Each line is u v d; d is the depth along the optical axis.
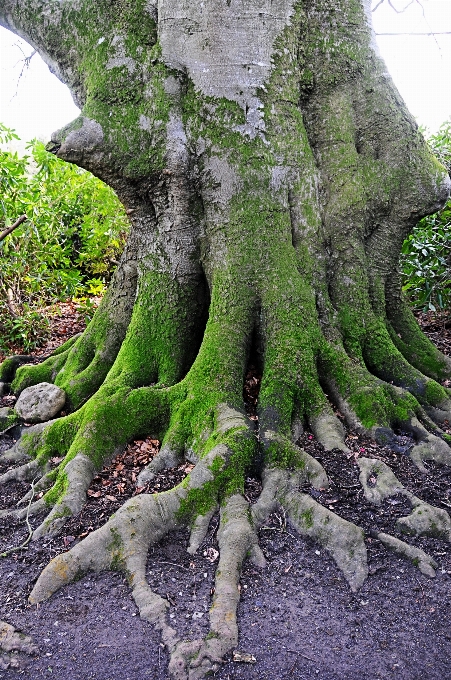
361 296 4.50
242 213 4.19
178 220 4.38
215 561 3.03
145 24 4.29
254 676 2.41
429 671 2.45
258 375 4.27
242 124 4.15
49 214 7.46
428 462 3.75
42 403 4.64
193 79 4.15
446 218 6.27
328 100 4.56
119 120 4.20
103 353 4.99
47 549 3.20
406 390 4.29
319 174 4.49
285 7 4.23
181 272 4.48
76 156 4.20
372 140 4.56
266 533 3.21
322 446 3.79
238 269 4.20
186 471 3.71
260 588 2.88
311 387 4.01
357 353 4.41
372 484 3.46
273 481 3.41
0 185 6.91
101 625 2.69
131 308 4.96
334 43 4.52
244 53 4.12
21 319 6.91
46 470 4.03
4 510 3.61
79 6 4.49
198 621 2.67
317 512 3.19
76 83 4.75
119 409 4.03
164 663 2.47
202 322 4.64
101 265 9.52
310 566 3.02
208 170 4.19
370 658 2.50
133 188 4.38
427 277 6.27
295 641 2.57
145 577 2.92
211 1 4.08
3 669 2.49
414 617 2.72
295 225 4.35
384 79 4.61
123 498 3.54
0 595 2.91
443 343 6.43
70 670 2.47
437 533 3.18
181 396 4.05
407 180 4.52
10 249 7.20
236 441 3.50
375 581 2.92
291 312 4.13
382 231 4.63
